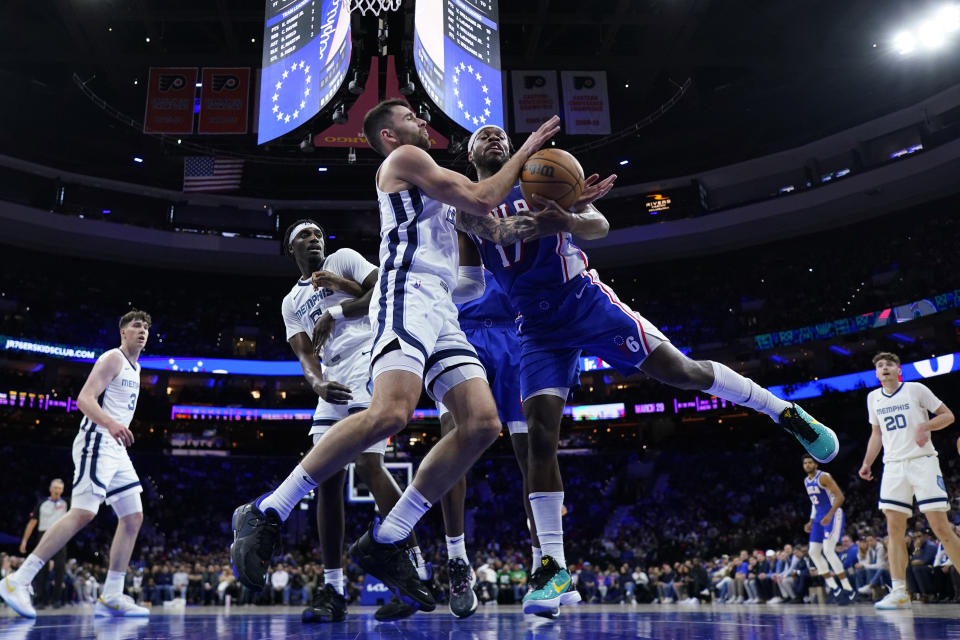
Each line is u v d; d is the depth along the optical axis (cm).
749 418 2894
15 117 2638
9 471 2608
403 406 255
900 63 2431
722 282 3231
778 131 2883
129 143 2794
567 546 2566
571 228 315
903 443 573
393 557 277
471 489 3020
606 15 2134
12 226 2742
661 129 2872
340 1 1108
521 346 374
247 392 3027
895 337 2778
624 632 240
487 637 231
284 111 1148
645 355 352
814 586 1271
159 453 2848
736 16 2259
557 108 2264
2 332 2670
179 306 3231
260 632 265
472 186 274
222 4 2052
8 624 367
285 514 248
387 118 311
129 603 520
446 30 1141
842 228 2952
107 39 2167
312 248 430
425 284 278
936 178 2591
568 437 3098
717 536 2469
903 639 187
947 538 545
